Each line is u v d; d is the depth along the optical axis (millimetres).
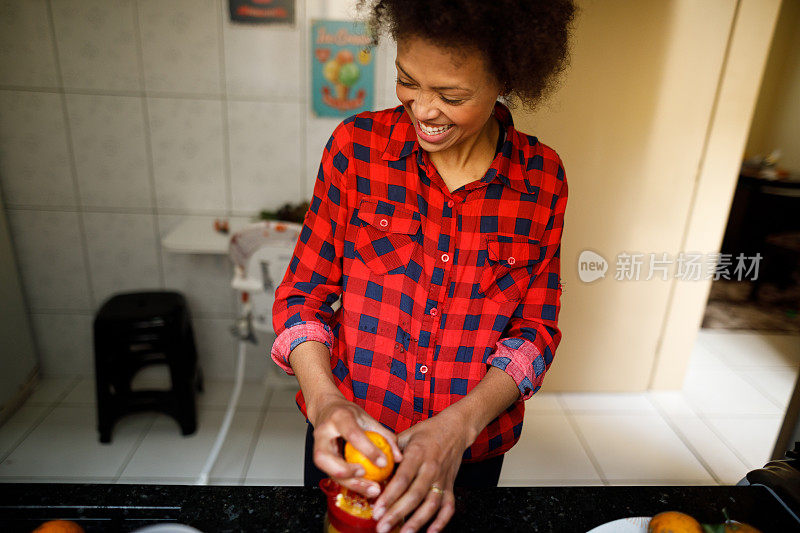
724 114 2174
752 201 3959
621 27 2043
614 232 2330
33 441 2156
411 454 652
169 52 2078
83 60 2070
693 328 2535
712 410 2559
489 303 879
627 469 2182
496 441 924
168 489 722
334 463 615
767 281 3990
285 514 700
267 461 2115
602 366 2588
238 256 1890
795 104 4617
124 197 2266
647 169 2238
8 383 2271
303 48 2092
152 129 2178
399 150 850
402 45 676
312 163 2256
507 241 869
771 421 2506
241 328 2025
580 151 2197
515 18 656
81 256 2344
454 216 853
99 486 720
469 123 734
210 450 2162
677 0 2021
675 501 749
